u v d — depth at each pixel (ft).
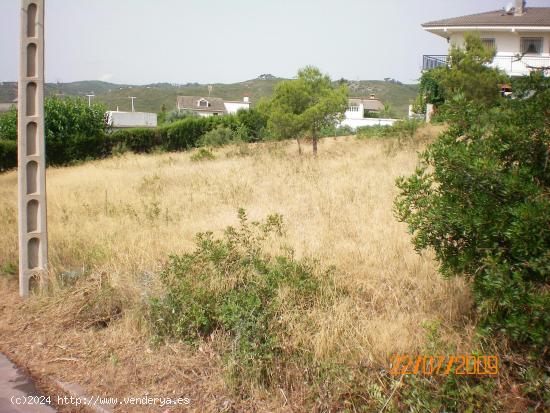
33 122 19.04
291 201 29.27
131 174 48.06
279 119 53.42
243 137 89.04
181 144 98.68
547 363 11.09
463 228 11.56
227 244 17.90
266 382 12.61
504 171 11.71
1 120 93.86
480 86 50.31
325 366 12.22
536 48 96.89
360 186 30.94
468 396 10.55
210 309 15.08
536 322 10.11
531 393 10.68
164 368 13.62
